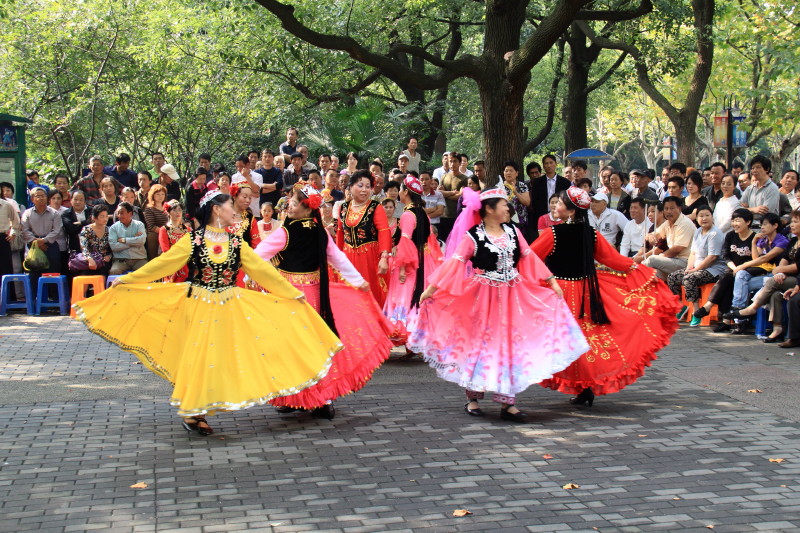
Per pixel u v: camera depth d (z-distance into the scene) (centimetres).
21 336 1002
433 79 1368
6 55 2064
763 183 1149
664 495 496
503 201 655
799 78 2078
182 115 2175
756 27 2034
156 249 1216
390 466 545
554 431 624
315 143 1978
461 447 585
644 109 4341
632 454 571
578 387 682
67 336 1002
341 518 460
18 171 1357
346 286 695
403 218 870
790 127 2891
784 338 951
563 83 2884
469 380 648
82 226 1224
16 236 1207
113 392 733
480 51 3022
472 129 2936
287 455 566
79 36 2078
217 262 599
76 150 2269
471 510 472
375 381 785
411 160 1574
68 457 559
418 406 696
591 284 681
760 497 493
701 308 1041
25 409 678
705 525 452
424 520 458
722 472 536
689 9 2111
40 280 1176
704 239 1057
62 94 2127
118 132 2289
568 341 643
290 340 609
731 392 737
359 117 2005
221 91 2077
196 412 578
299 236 666
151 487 505
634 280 705
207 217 604
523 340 648
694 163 2166
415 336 663
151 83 2133
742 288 992
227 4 1475
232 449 578
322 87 1706
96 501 483
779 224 993
